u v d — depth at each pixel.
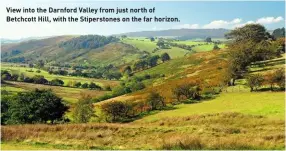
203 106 61.22
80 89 150.88
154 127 36.56
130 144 28.33
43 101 68.19
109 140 29.56
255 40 118.25
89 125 37.22
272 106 49.75
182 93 70.81
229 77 74.12
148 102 69.00
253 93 64.19
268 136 27.42
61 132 32.19
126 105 66.62
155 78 139.50
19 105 68.88
